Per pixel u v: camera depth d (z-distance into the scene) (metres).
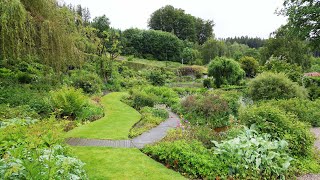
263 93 11.62
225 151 4.89
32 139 3.43
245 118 6.42
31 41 9.11
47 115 8.46
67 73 15.89
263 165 4.75
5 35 8.24
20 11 8.06
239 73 21.34
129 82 22.36
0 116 6.94
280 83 11.55
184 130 7.21
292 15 18.27
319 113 9.36
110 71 22.27
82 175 3.73
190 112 9.84
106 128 7.89
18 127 4.04
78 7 33.91
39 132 4.05
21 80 12.55
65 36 10.48
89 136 6.96
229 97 11.30
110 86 20.41
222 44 44.69
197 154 4.99
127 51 44.50
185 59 46.34
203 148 5.29
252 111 6.44
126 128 7.95
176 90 19.23
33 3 9.46
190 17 61.56
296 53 29.58
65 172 2.83
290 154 5.50
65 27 10.78
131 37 46.94
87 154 5.49
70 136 6.93
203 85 22.61
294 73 17.42
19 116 7.25
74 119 9.02
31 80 12.78
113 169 4.71
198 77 33.16
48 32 9.53
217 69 21.23
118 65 26.30
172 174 4.58
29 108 8.32
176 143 5.34
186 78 30.94
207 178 4.47
